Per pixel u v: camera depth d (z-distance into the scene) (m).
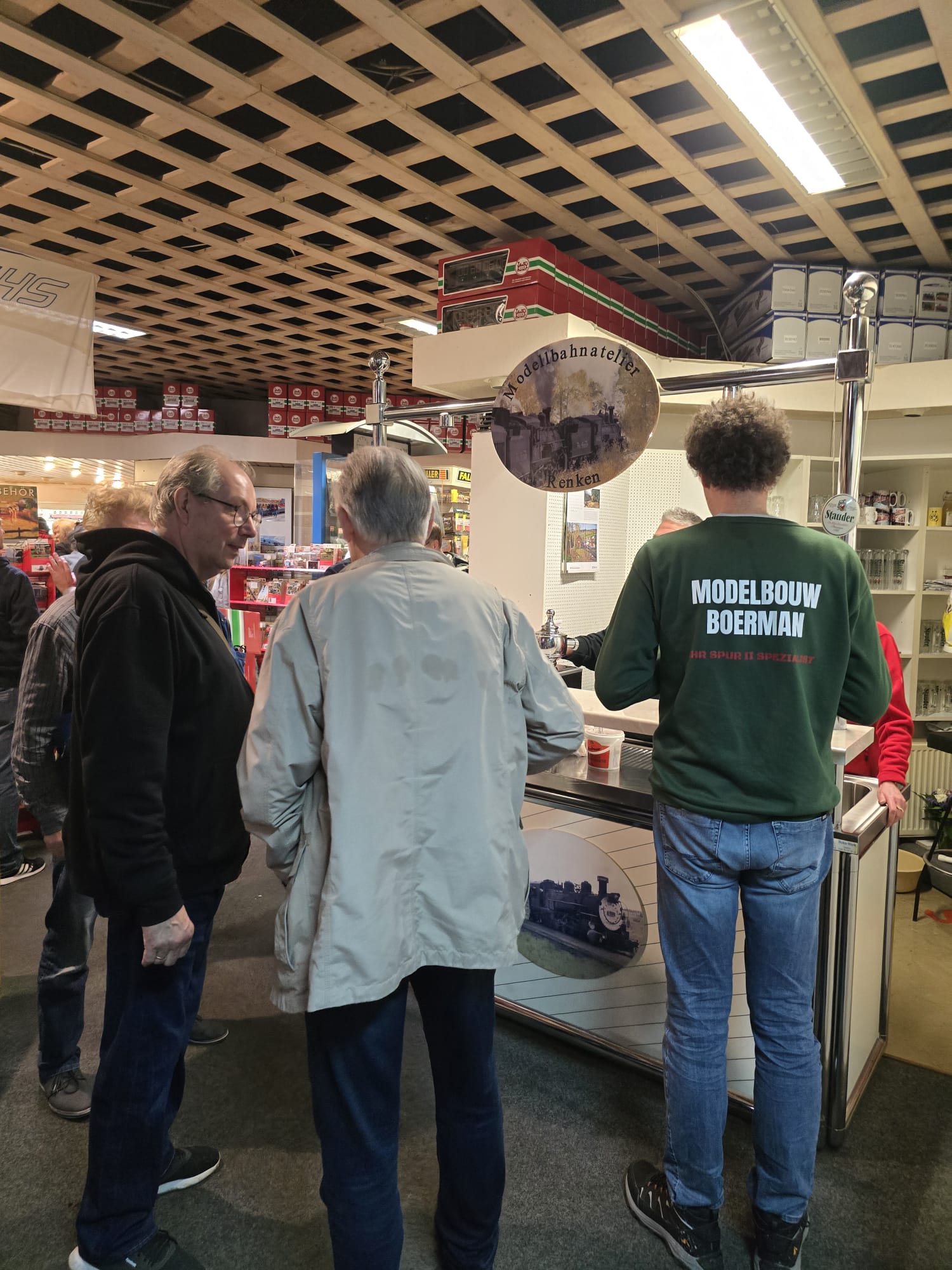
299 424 8.23
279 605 4.91
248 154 3.29
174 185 3.71
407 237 4.25
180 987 1.42
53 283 4.11
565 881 2.16
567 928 2.17
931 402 3.66
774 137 2.92
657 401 2.17
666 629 1.50
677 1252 1.50
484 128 3.03
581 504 3.55
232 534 1.53
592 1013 2.15
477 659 1.26
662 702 1.54
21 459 8.07
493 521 3.50
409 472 1.29
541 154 3.25
